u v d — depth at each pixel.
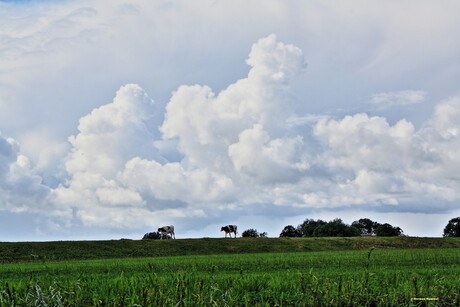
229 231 98.88
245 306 15.21
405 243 88.00
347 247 83.75
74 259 65.06
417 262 38.66
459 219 169.12
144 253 72.25
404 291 16.95
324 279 18.77
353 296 16.12
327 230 166.25
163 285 16.84
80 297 15.71
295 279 19.25
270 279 20.09
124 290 16.22
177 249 75.94
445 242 89.69
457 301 16.80
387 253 54.38
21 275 30.25
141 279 18.84
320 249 81.56
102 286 17.38
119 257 68.19
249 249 79.06
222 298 15.12
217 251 76.75
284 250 79.62
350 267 33.03
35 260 62.31
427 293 17.03
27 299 14.02
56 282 16.83
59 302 13.85
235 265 36.75
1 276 29.42
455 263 39.06
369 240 88.75
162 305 14.47
